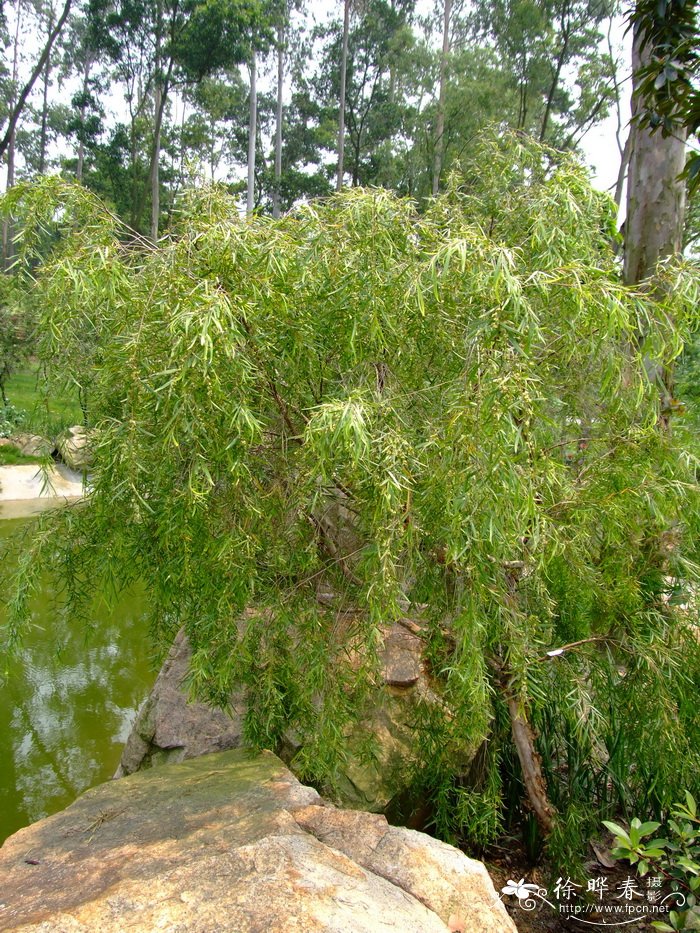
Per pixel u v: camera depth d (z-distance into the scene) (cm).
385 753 280
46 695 466
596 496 231
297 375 207
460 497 173
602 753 280
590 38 1040
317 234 204
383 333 201
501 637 222
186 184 222
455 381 187
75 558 238
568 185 237
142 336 186
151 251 207
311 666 215
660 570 255
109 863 191
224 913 155
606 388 232
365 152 1828
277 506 208
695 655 242
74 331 213
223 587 204
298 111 1969
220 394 175
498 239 252
